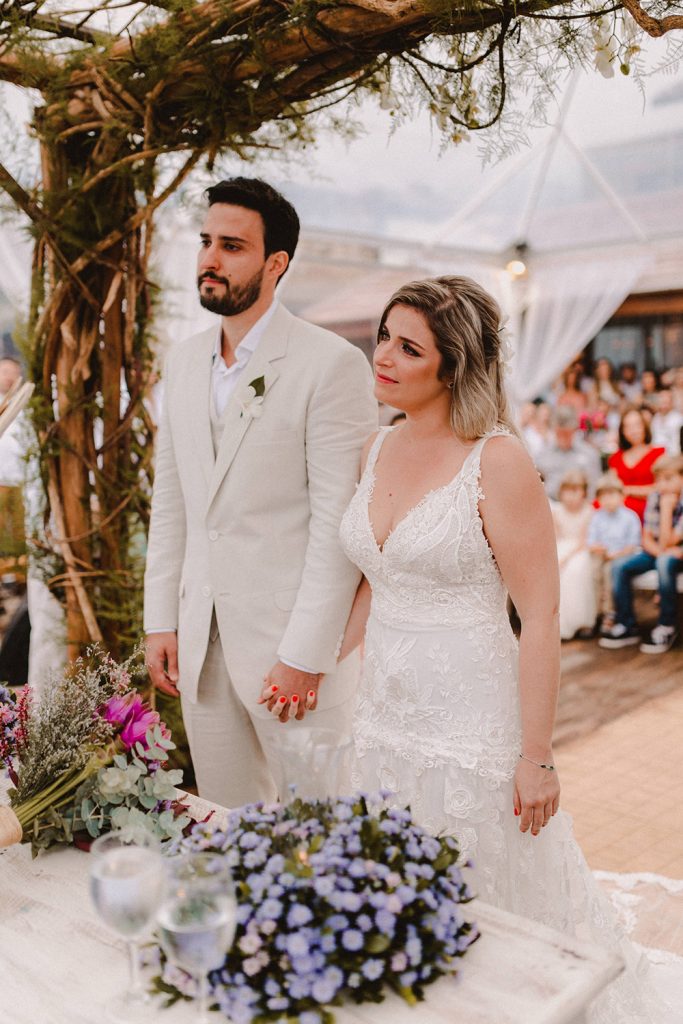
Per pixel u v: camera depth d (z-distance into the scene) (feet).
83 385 9.27
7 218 8.98
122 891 3.54
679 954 8.13
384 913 3.73
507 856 6.08
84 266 8.96
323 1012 3.71
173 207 9.96
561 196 23.62
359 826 4.13
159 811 5.40
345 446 7.14
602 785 12.26
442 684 6.11
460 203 21.94
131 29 7.96
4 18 7.51
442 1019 3.77
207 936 3.46
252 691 7.39
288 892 3.85
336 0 6.33
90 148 8.96
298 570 7.39
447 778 6.08
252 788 7.97
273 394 7.22
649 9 5.49
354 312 24.35
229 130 7.80
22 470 9.56
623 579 19.69
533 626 5.91
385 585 6.33
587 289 24.70
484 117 6.82
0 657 12.94
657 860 10.17
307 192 19.65
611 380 26.99
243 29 7.06
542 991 3.93
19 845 5.41
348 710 7.73
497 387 6.16
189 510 7.64
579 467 24.14
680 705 15.52
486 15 5.98
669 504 19.27
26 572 9.70
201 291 7.12
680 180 22.24
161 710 10.11
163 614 7.96
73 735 5.40
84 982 4.12
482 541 5.92
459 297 5.98
